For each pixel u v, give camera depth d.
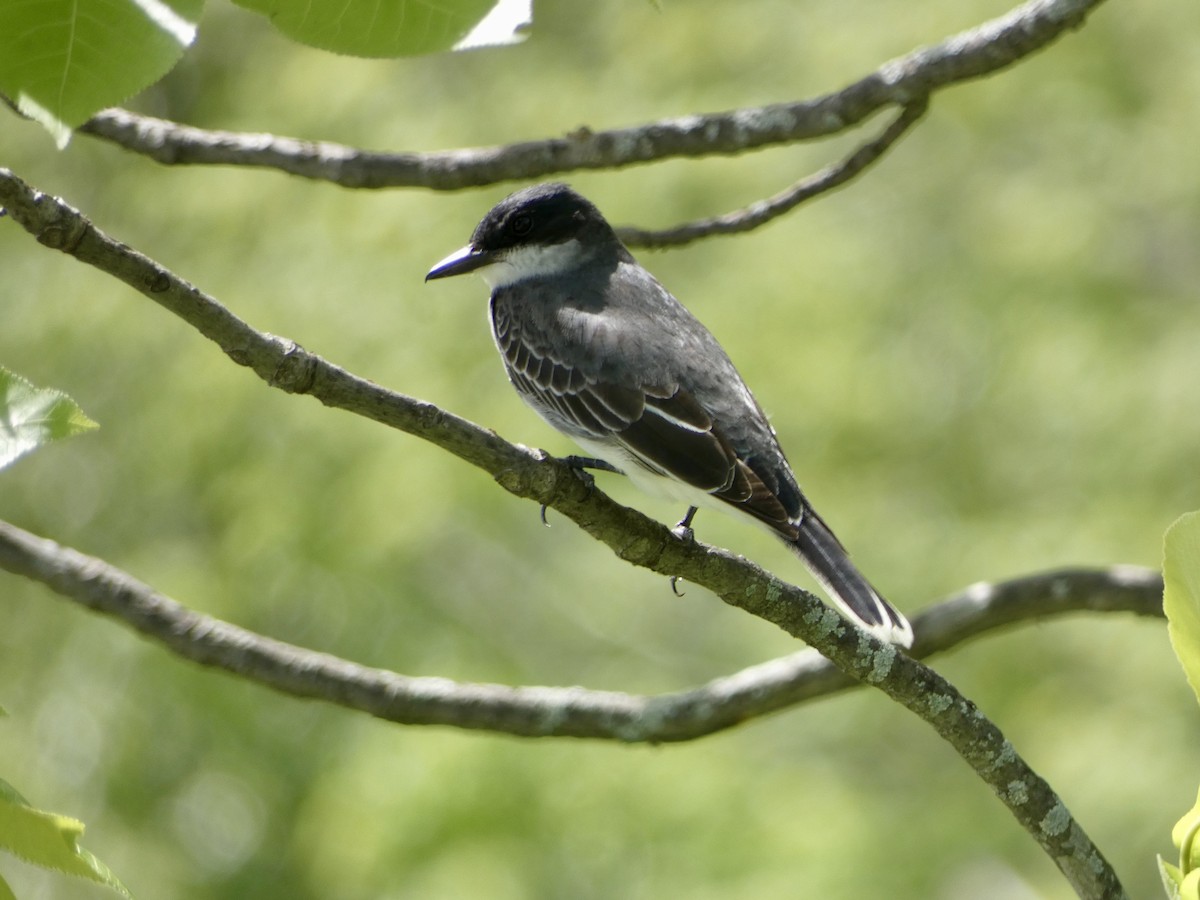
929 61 7.08
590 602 15.39
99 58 3.36
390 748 12.11
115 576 7.41
